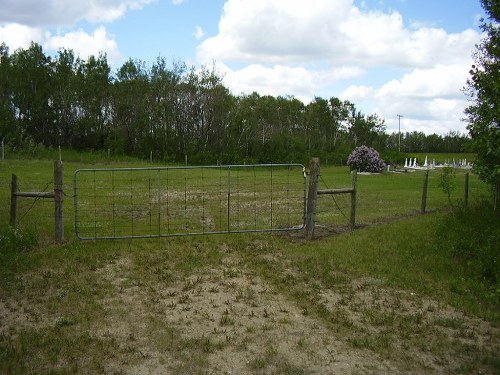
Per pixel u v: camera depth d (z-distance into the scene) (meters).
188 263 8.05
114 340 5.15
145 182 20.53
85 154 43.62
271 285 7.08
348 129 69.00
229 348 5.02
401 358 4.91
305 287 7.02
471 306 6.36
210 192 17.23
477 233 9.27
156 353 4.88
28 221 10.91
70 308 6.07
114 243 9.34
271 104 62.38
